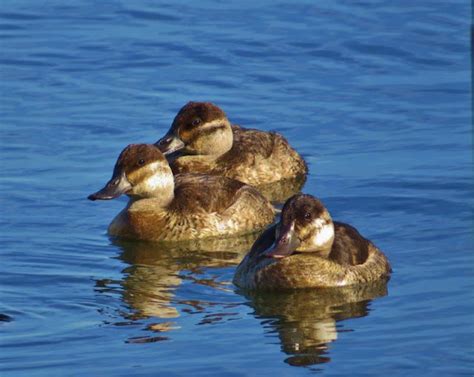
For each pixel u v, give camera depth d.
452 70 23.11
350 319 13.77
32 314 13.80
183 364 12.43
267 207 17.66
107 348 12.88
